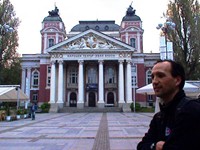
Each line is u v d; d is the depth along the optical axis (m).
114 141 13.47
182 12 41.19
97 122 27.02
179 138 2.29
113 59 58.44
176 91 2.61
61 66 58.47
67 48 59.00
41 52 67.38
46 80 63.19
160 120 2.70
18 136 15.58
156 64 2.72
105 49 58.38
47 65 63.72
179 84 2.60
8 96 32.38
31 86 65.81
